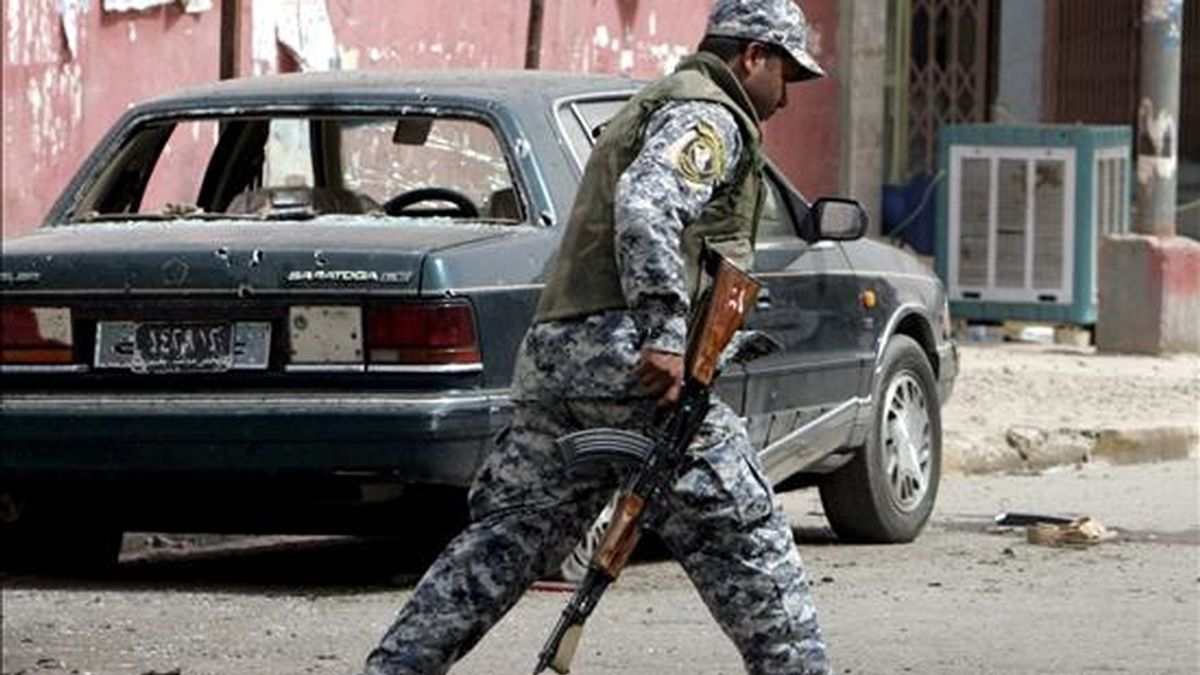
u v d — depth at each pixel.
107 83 33.88
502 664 20.16
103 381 22.67
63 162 33.09
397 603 23.19
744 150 15.66
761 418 24.36
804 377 25.11
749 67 15.98
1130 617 22.41
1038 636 21.47
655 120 15.49
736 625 15.60
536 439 15.74
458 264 22.11
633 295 15.14
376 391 22.09
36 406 22.73
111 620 22.20
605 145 15.74
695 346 15.44
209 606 22.97
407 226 23.12
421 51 39.69
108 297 22.59
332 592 23.97
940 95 52.94
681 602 23.05
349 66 38.06
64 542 24.67
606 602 23.02
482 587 15.70
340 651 20.81
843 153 49.62
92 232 23.70
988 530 28.27
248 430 22.14
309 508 23.55
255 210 24.66
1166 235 43.94
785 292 24.86
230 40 30.58
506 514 15.77
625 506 15.30
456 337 22.02
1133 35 53.94
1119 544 27.05
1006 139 45.28
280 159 24.70
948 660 20.45
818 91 49.06
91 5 33.44
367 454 22.02
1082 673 19.97
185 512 23.72
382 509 23.88
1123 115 54.00
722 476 15.45
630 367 15.38
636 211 15.06
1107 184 45.62
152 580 24.95
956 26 53.03
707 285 15.68
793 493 31.58
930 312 27.91
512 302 22.44
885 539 26.92
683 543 15.62
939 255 45.88
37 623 22.02
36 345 22.84
